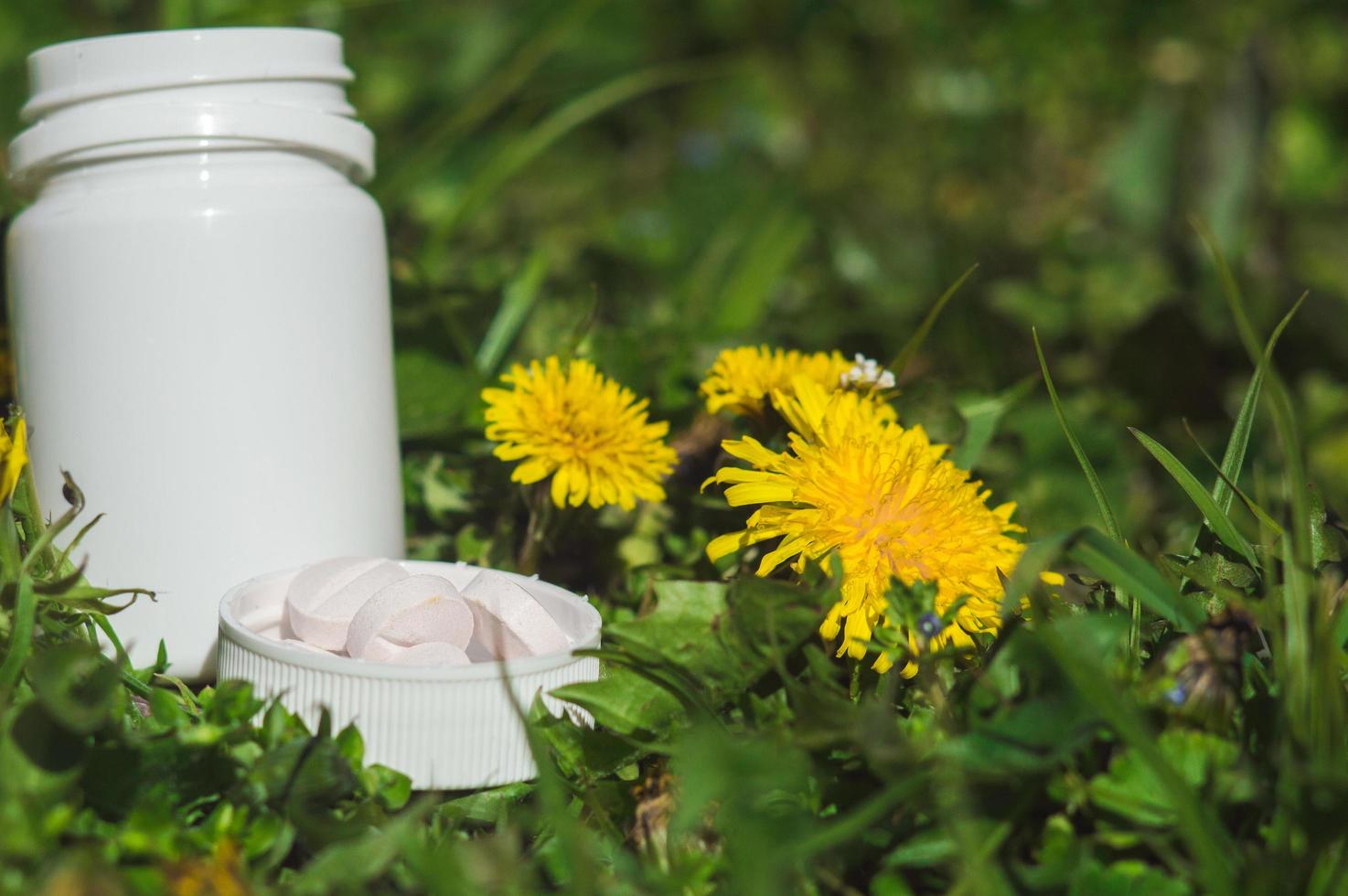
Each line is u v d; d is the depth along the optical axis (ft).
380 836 1.63
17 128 6.08
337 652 2.08
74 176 2.27
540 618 2.04
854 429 2.28
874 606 2.04
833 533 2.09
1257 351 2.06
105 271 2.21
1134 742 1.59
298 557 2.37
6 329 3.04
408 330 3.40
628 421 2.52
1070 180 7.68
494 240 6.23
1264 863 1.59
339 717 1.88
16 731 1.63
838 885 1.70
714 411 2.64
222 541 2.29
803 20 7.78
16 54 6.23
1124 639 2.12
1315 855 1.61
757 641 1.99
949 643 2.04
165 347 2.23
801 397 2.36
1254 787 1.69
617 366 3.34
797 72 7.89
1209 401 5.02
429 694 1.86
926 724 1.87
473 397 3.20
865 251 6.20
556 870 1.79
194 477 2.26
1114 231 6.75
